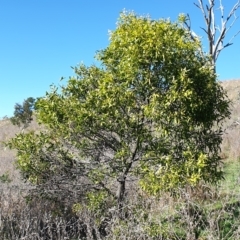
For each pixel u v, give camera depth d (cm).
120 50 634
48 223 697
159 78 608
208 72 615
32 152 686
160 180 605
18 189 806
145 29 605
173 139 629
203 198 712
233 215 652
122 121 624
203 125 632
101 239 627
